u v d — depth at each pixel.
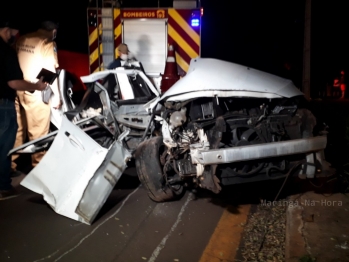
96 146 4.94
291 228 4.52
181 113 5.07
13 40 5.96
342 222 4.62
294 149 4.73
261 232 4.75
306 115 5.23
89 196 4.98
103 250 4.41
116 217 5.24
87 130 6.25
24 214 5.39
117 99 7.04
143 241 4.60
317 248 4.06
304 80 10.72
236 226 4.95
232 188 6.05
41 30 6.98
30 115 6.91
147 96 6.80
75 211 4.94
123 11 9.09
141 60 9.17
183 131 5.14
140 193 6.09
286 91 5.15
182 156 5.22
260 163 5.02
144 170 5.35
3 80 5.68
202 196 5.87
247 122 5.10
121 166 5.15
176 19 9.03
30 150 6.01
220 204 5.59
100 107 6.86
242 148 4.62
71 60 10.15
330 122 8.08
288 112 5.34
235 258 4.23
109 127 6.30
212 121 5.05
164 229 4.89
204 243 4.55
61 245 4.52
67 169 5.13
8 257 4.28
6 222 5.13
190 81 5.11
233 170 4.95
